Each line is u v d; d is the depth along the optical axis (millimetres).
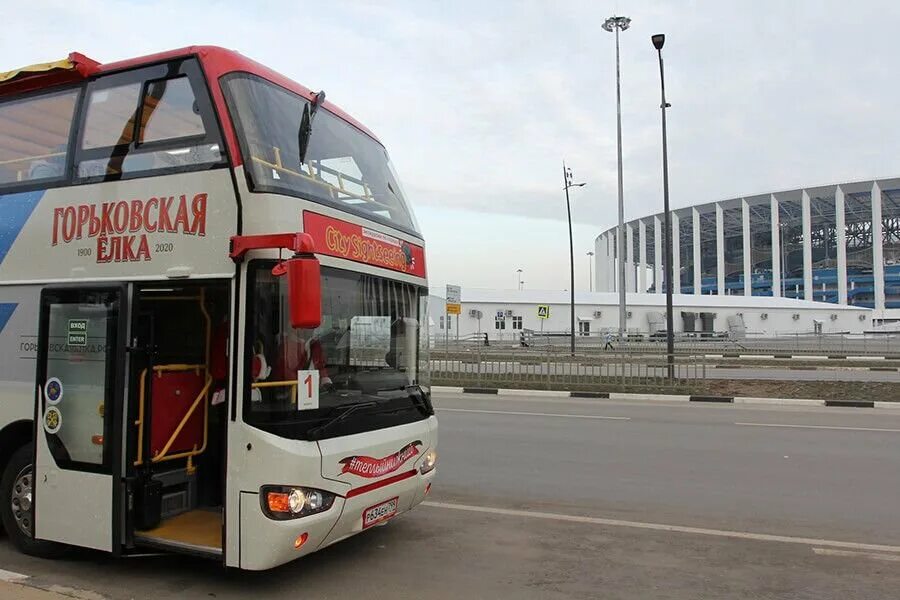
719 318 64000
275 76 5160
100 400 4887
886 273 92375
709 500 7312
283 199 4566
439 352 24328
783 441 11039
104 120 5168
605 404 16719
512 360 21047
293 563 5324
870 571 5238
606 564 5375
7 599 4355
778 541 5965
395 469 5188
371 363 5203
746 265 87312
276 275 4391
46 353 5168
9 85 5602
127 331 4852
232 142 4594
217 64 4789
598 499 7352
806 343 42219
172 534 4863
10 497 5508
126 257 4918
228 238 4512
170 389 5137
